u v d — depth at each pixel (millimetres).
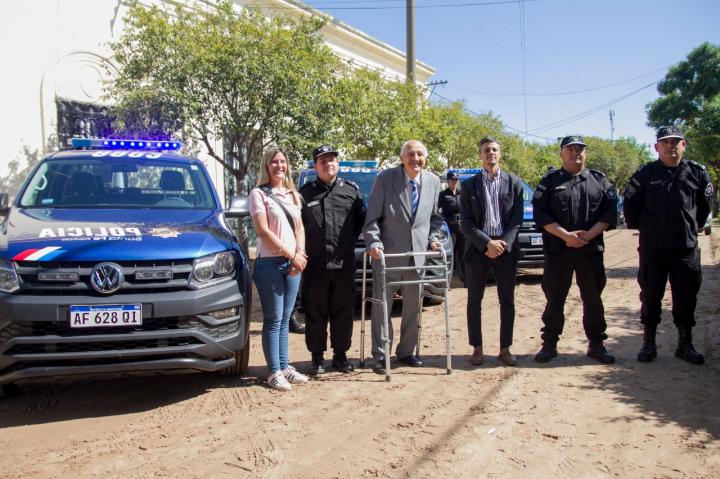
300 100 9805
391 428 3727
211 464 3246
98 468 3215
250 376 4980
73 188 5098
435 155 13547
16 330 3783
